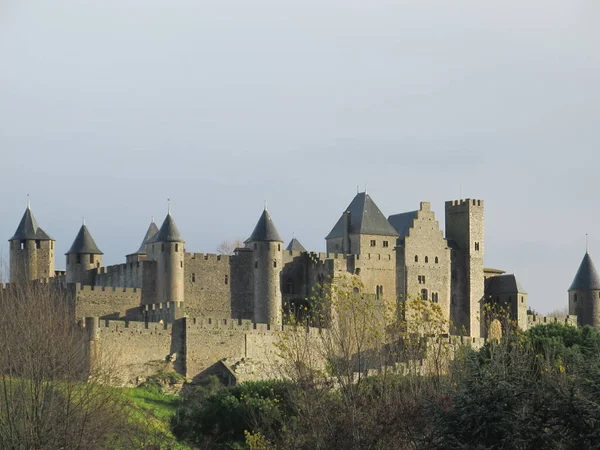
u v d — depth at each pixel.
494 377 183.88
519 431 175.75
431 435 185.38
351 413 198.88
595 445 173.38
